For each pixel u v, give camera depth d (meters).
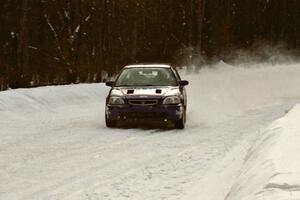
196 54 84.31
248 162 13.48
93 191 13.50
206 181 14.30
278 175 9.38
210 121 29.25
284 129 15.19
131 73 28.27
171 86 26.97
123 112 25.55
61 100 35.94
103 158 17.95
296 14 142.38
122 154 18.72
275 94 50.56
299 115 18.75
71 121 28.55
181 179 14.68
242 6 130.75
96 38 71.06
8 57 75.19
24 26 48.84
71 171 15.89
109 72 75.00
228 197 10.77
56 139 22.03
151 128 26.09
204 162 17.08
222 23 112.62
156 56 98.12
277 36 135.75
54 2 79.25
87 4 63.44
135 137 22.94
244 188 10.14
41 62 77.31
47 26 80.50
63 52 58.44
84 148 19.94
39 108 32.59
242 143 20.95
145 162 17.25
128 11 87.31
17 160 17.50
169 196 12.85
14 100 31.83
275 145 12.63
